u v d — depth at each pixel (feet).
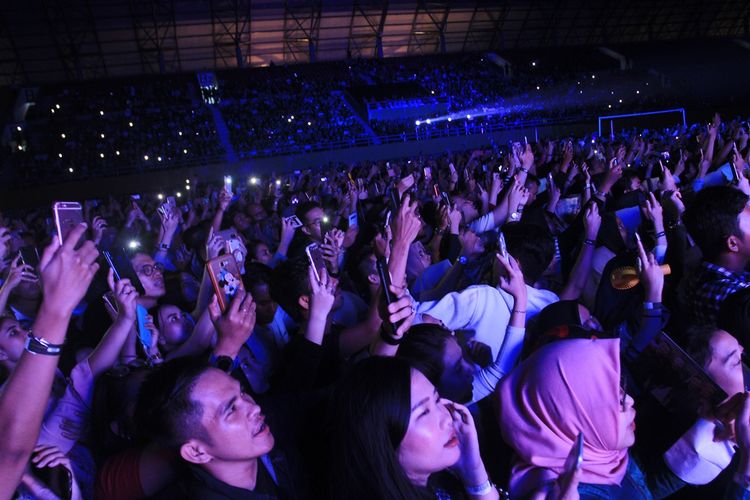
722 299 9.20
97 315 11.60
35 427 5.00
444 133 98.78
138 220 23.13
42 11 110.32
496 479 7.09
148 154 92.07
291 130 101.76
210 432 5.60
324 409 6.61
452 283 11.93
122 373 8.23
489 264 11.90
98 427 8.09
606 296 10.34
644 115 80.53
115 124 100.78
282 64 130.00
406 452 5.72
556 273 13.83
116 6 113.60
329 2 125.18
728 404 6.31
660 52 135.44
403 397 5.62
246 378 10.14
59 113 103.09
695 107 106.32
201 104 108.47
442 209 15.84
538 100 119.24
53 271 5.05
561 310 9.29
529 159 20.17
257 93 113.29
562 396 6.04
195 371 5.80
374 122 104.78
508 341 8.29
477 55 135.03
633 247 12.35
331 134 100.68
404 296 7.17
